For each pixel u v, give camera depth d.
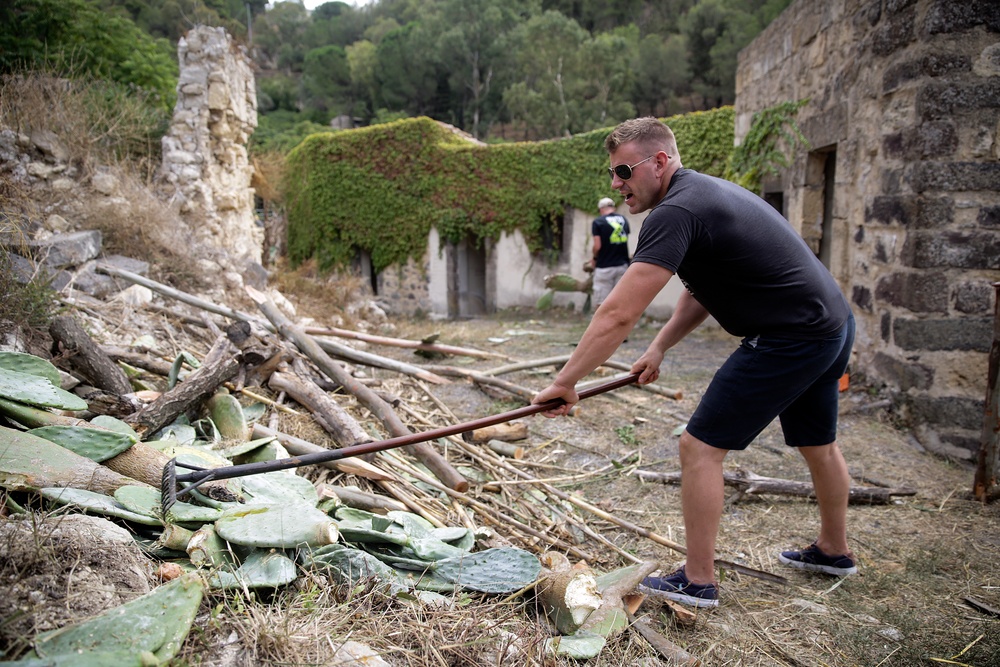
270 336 4.58
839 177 5.68
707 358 6.87
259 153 12.41
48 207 5.88
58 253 5.21
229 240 8.30
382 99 52.97
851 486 3.65
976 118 4.25
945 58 4.26
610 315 2.31
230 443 3.36
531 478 3.73
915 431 4.48
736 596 2.71
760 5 41.44
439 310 14.45
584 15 55.78
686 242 2.28
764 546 3.13
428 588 2.38
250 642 1.86
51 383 3.01
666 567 2.93
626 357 6.86
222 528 2.34
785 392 2.40
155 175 7.69
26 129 6.26
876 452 4.21
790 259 2.35
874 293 5.05
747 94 8.38
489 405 4.96
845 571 2.83
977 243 4.30
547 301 9.26
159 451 2.82
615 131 2.48
